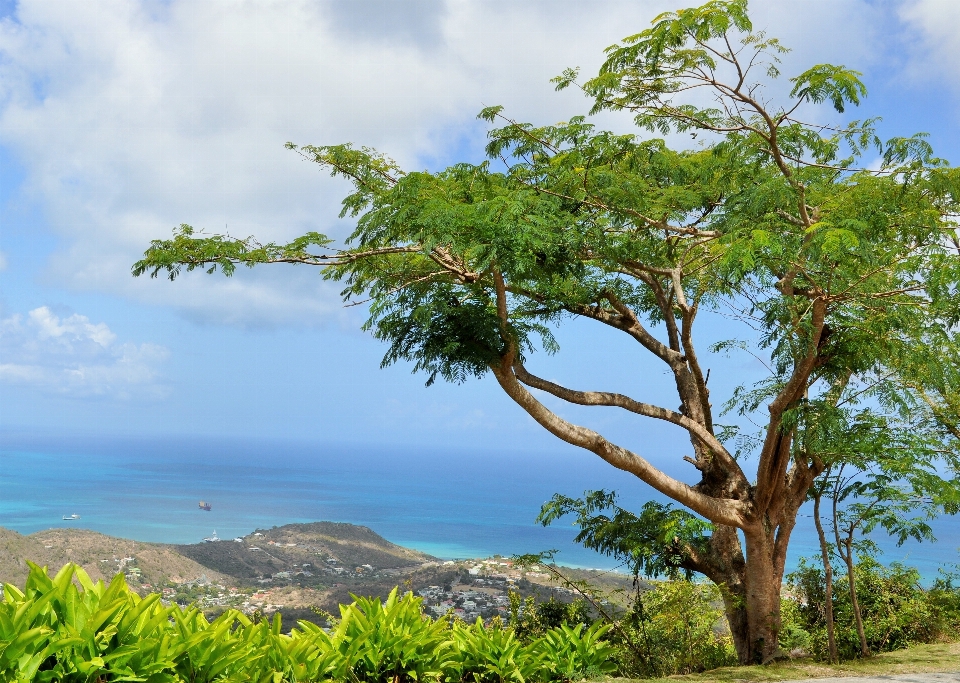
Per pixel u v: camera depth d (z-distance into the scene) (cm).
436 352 1082
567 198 1052
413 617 649
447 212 864
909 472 1043
